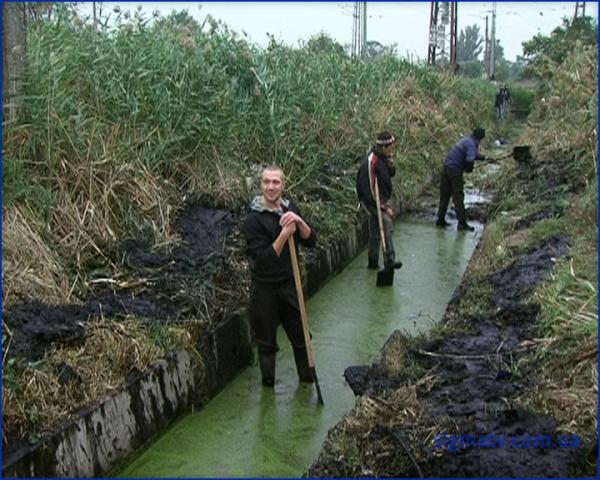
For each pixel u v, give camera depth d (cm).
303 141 920
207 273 598
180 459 442
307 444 462
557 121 1194
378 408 421
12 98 579
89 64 698
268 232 517
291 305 527
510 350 487
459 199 998
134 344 463
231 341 555
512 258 685
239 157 827
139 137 699
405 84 1541
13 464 352
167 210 667
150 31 804
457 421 393
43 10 704
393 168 796
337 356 591
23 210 545
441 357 489
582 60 1260
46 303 488
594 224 695
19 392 393
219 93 784
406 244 941
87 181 612
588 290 519
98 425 410
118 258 586
